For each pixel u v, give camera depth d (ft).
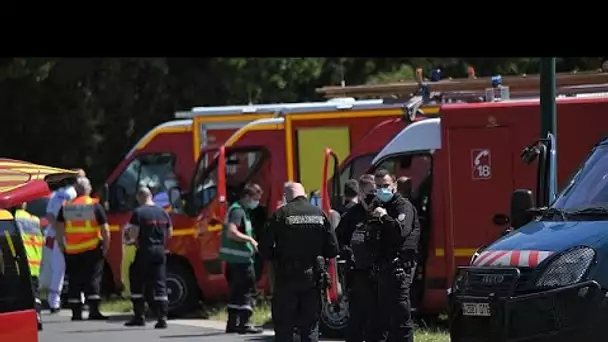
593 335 89.97
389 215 130.72
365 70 332.39
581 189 108.58
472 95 180.34
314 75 322.96
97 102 320.09
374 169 166.50
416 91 197.26
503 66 323.78
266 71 317.63
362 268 134.21
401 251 129.70
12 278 90.12
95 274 197.67
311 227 131.54
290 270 131.44
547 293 92.22
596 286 90.48
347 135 194.59
